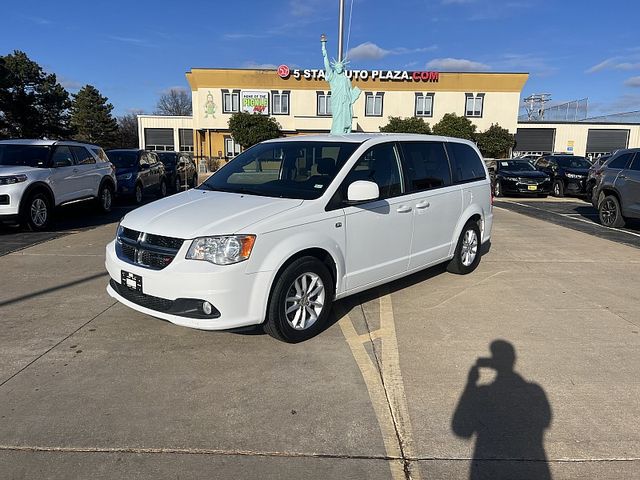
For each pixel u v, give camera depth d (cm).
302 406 326
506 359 398
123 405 324
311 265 416
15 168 924
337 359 395
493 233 975
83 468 263
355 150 473
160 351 405
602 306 529
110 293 439
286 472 262
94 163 1162
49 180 966
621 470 267
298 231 404
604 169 1116
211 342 423
